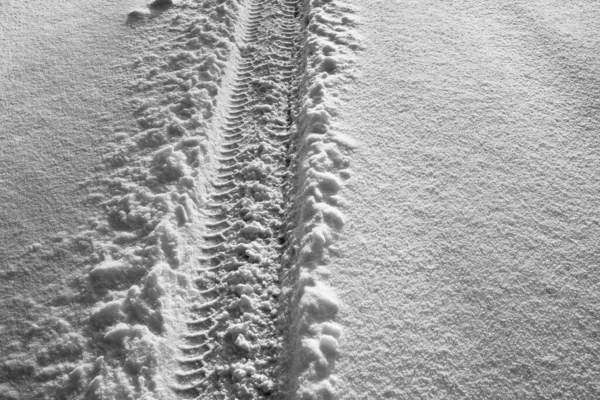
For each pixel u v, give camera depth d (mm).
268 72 5078
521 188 3768
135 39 5383
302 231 3549
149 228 3633
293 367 2918
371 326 3002
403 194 3727
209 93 4711
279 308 3283
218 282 3484
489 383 2771
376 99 4461
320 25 5273
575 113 4328
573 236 3467
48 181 3992
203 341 3176
